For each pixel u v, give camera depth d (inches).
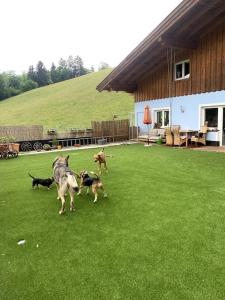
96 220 196.9
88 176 241.9
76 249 157.8
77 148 658.8
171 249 152.3
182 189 259.6
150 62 663.8
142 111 758.5
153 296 117.2
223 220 187.5
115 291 121.3
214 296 115.5
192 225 181.0
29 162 463.8
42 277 133.7
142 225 184.4
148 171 341.7
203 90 563.8
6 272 138.9
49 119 1632.6
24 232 183.0
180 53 613.6
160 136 658.2
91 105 1781.5
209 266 135.6
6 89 3147.1
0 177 350.3
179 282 125.0
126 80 741.9
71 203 217.5
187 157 431.8
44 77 4008.4
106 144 723.4
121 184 286.2
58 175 225.0
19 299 119.5
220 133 542.3
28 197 260.1
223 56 517.7
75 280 130.3
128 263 141.2
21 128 676.7
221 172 320.2
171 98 649.6
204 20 510.6
